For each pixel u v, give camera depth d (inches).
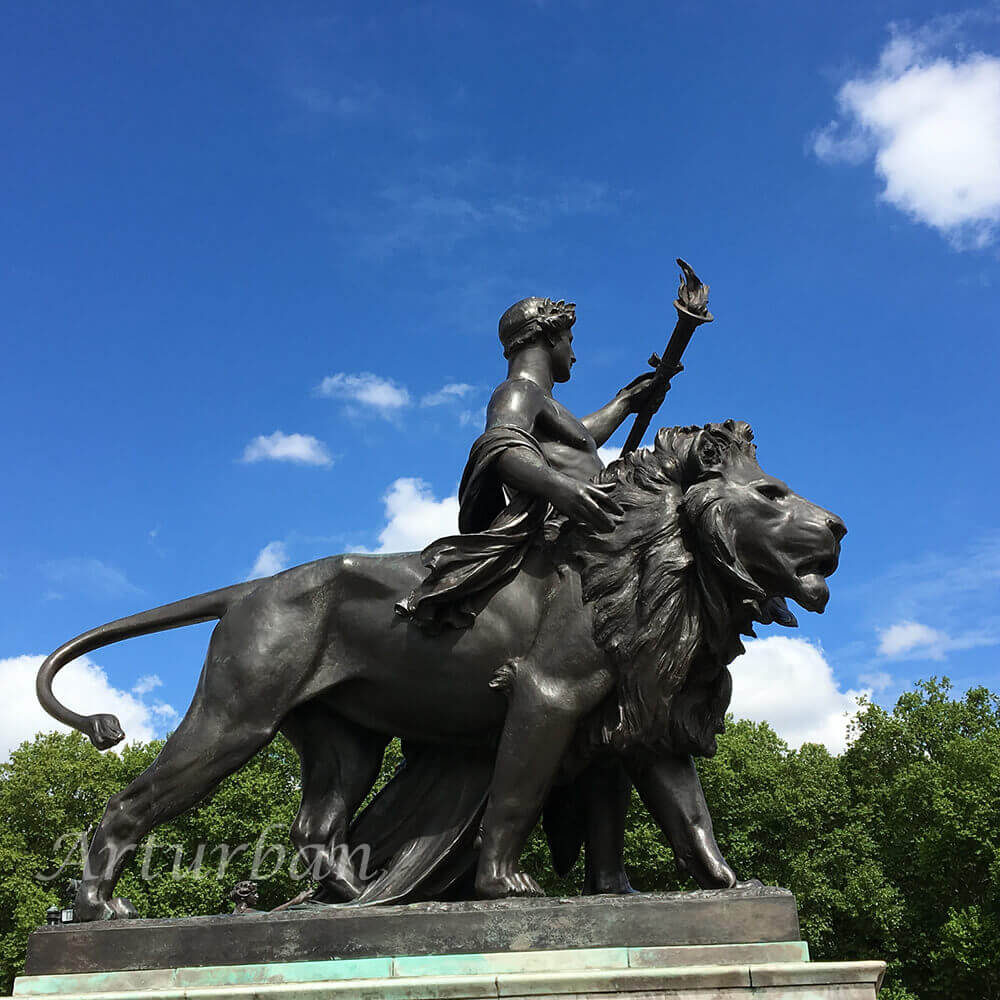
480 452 173.3
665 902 142.4
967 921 814.5
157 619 177.2
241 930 143.0
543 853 588.7
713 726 167.0
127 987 139.4
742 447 171.9
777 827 897.5
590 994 127.7
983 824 858.8
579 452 189.3
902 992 824.9
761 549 163.2
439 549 165.8
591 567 164.9
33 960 143.5
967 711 1075.3
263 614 170.2
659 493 170.7
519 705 160.2
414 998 128.1
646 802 166.1
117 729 172.2
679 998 127.3
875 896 853.8
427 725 169.9
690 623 161.6
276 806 756.0
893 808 973.2
